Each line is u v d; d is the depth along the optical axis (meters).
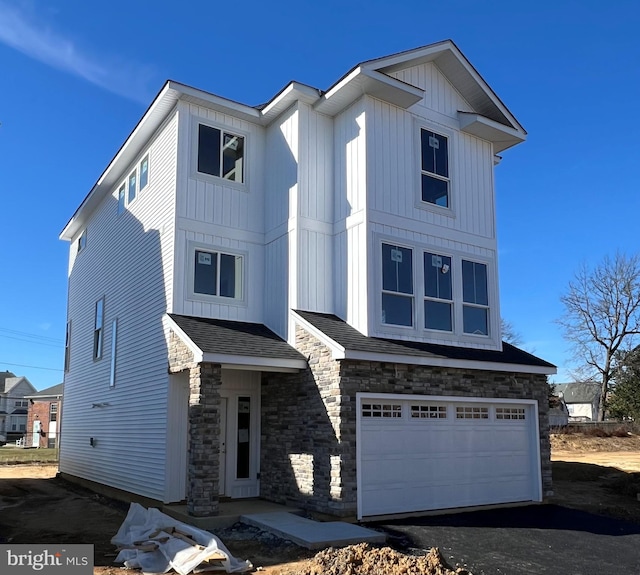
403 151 13.95
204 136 14.34
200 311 13.59
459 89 15.42
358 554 8.38
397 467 12.03
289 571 8.09
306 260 13.48
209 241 13.96
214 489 11.16
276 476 12.99
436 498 12.52
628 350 43.03
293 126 14.13
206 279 13.83
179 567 8.04
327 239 13.92
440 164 14.66
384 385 12.00
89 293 20.70
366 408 11.85
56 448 44.69
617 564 8.97
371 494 11.55
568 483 19.66
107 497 15.85
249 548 9.41
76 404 20.73
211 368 11.45
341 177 13.96
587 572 8.53
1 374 75.88
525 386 14.51
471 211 14.98
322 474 11.60
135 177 16.86
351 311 13.11
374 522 11.22
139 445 14.29
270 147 15.08
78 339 21.55
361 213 13.16
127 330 16.16
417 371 12.56
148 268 15.02
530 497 14.20
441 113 14.90
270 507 12.22
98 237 20.25
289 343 13.23
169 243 13.79
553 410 55.81
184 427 12.98
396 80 13.31
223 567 8.10
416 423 12.50
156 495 12.91
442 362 12.69
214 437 11.27
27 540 10.20
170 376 12.98
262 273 14.68
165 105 14.34
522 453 14.29
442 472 12.73
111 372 17.12
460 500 12.90
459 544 9.88
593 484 19.44
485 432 13.66
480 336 14.48
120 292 17.17
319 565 8.13
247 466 13.54
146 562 8.45
